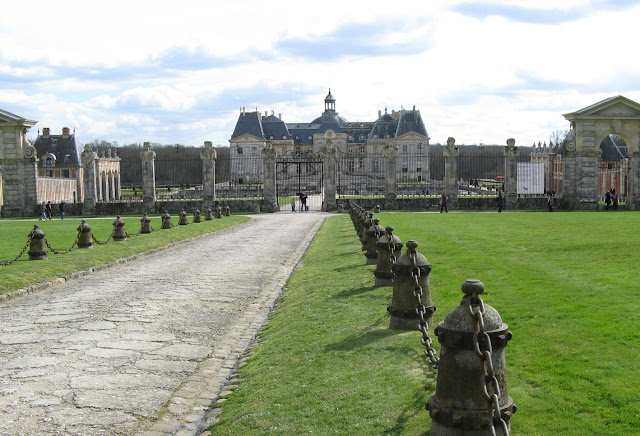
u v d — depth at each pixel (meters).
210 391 9.48
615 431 6.41
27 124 56.31
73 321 14.09
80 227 27.22
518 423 6.75
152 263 24.02
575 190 57.00
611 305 11.61
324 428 7.26
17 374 10.26
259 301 16.47
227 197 75.62
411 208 58.69
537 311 11.42
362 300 13.97
